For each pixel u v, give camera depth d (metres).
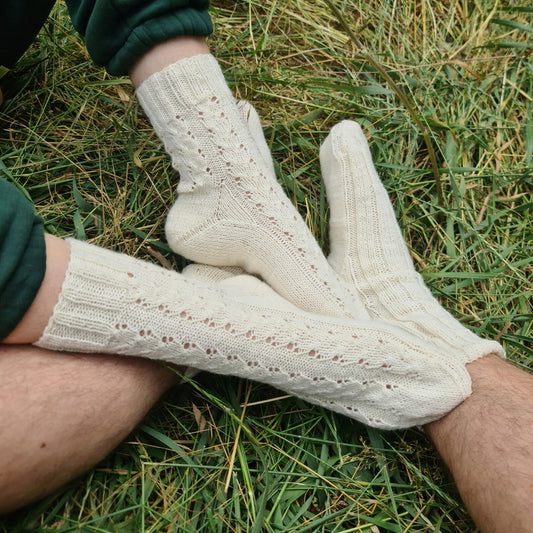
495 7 1.36
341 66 1.32
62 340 0.74
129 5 0.80
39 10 0.92
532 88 1.31
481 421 0.77
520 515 0.65
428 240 1.15
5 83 1.10
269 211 0.93
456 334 0.88
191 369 0.87
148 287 0.76
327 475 0.88
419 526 0.85
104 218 1.03
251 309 0.83
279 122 1.18
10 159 1.06
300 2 1.33
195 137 0.90
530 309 1.10
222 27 1.27
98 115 1.14
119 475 0.83
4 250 0.64
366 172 1.05
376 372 0.82
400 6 1.37
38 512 0.75
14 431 0.65
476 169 1.16
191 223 0.96
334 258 1.05
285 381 0.83
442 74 1.31
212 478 0.84
